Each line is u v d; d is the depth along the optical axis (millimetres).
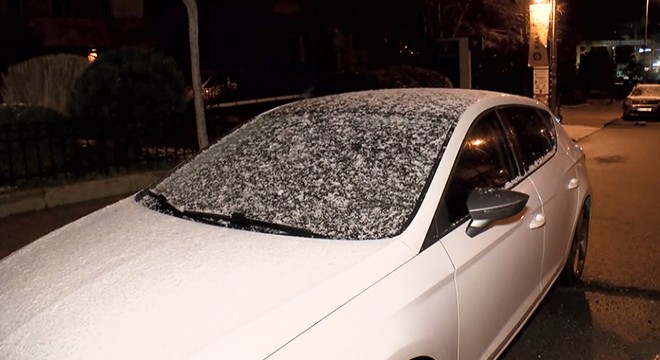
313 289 2223
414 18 20828
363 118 3336
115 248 2693
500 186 3295
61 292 2369
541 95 12242
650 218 6840
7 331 2221
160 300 2215
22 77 9156
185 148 8727
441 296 2525
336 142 3205
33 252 2873
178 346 1983
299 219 2766
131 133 8102
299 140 3320
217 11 18797
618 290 4711
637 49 49562
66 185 7086
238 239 2639
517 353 3818
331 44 17672
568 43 31562
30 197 6711
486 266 2895
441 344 2498
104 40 14961
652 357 3732
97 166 7660
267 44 18500
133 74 8570
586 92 35562
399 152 3020
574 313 4336
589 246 5809
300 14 18734
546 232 3719
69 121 7426
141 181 7742
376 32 19938
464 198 2967
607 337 3990
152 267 2451
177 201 3189
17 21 12984
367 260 2404
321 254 2455
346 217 2725
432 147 3012
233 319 2082
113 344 2025
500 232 3086
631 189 8609
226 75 16141
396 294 2342
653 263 5273
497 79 23953
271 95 14898
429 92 3809
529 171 3730
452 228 2789
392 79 14898
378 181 2883
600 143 14664
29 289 2457
